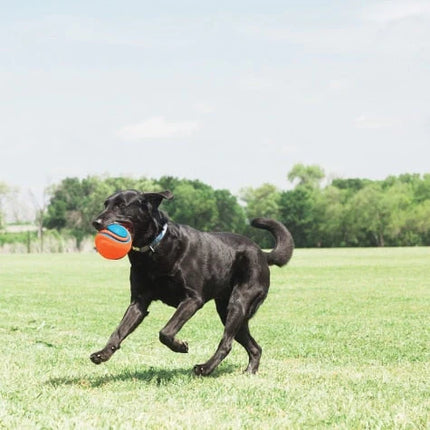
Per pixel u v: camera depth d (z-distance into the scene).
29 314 14.69
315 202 107.88
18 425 4.84
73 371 7.50
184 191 113.31
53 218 101.12
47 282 25.41
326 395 6.08
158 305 16.98
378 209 101.19
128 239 6.34
